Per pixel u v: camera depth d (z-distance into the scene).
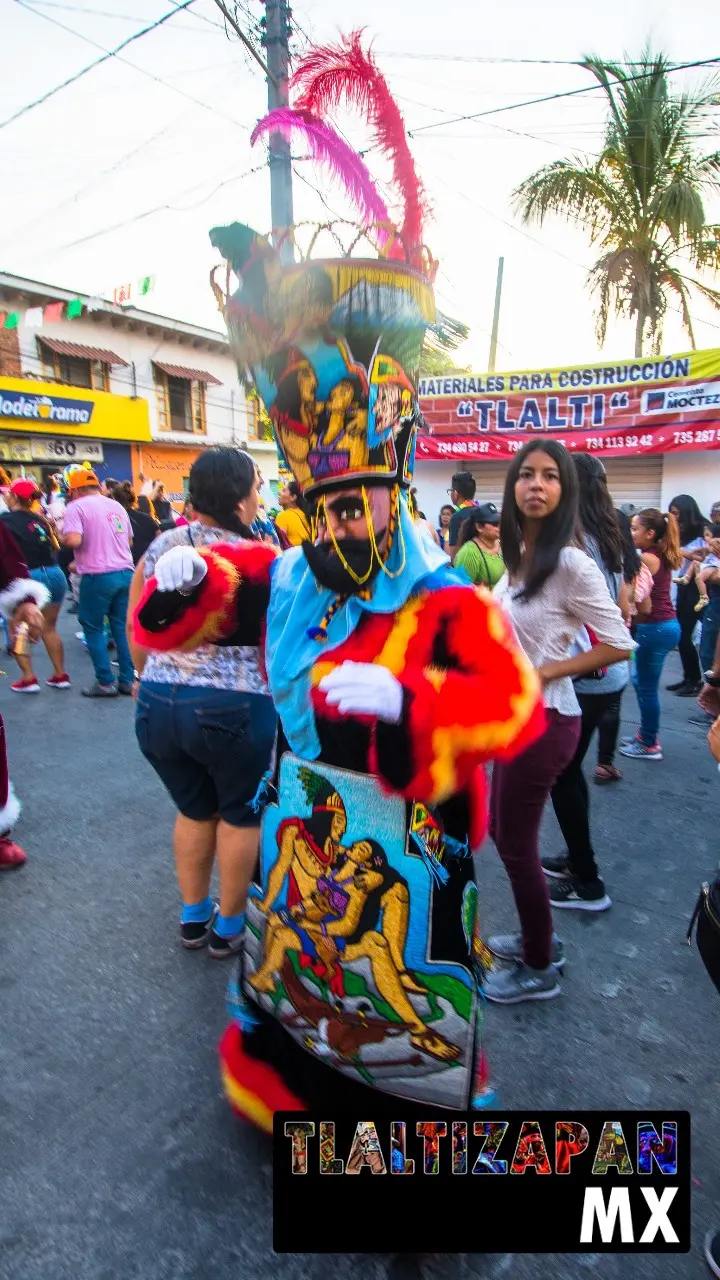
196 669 2.25
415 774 1.22
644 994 2.45
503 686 1.22
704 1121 1.94
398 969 1.39
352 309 1.24
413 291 1.29
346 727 1.33
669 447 9.87
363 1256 1.61
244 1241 1.63
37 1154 1.84
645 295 10.99
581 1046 2.21
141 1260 1.59
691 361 9.60
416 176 1.39
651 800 3.94
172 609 1.65
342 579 1.31
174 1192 1.74
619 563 3.12
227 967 2.56
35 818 3.66
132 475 20.38
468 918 1.43
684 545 6.58
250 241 1.35
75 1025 2.28
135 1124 1.93
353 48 1.39
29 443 17.45
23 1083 2.06
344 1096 1.52
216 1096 2.02
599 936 2.77
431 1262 1.60
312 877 1.43
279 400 1.36
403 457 1.33
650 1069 2.12
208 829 2.52
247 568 1.66
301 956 1.47
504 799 2.17
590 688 2.64
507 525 2.29
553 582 2.16
